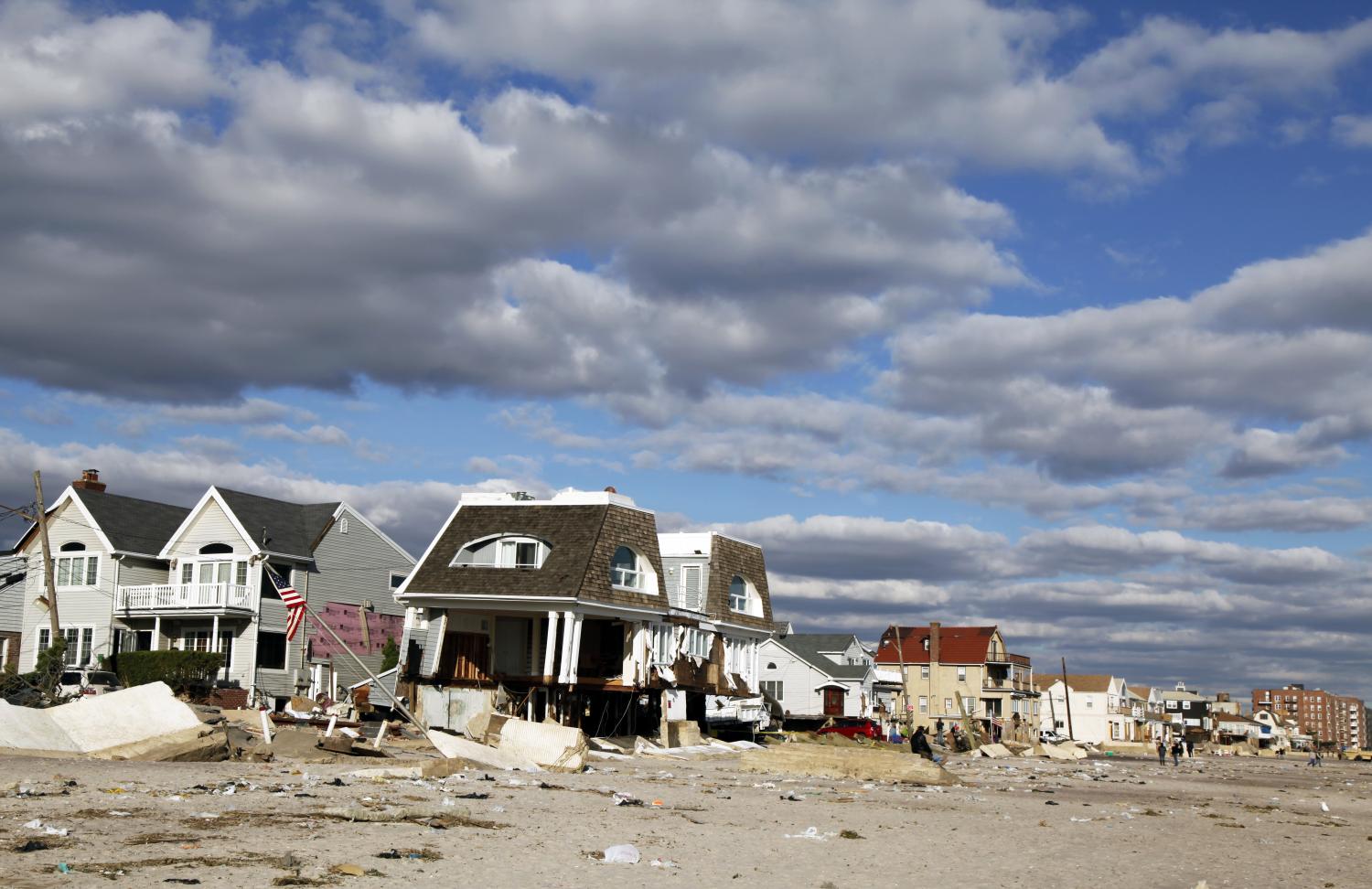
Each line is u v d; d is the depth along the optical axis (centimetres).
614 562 5238
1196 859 2173
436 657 5178
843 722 7238
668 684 5272
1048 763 6419
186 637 5706
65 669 5272
